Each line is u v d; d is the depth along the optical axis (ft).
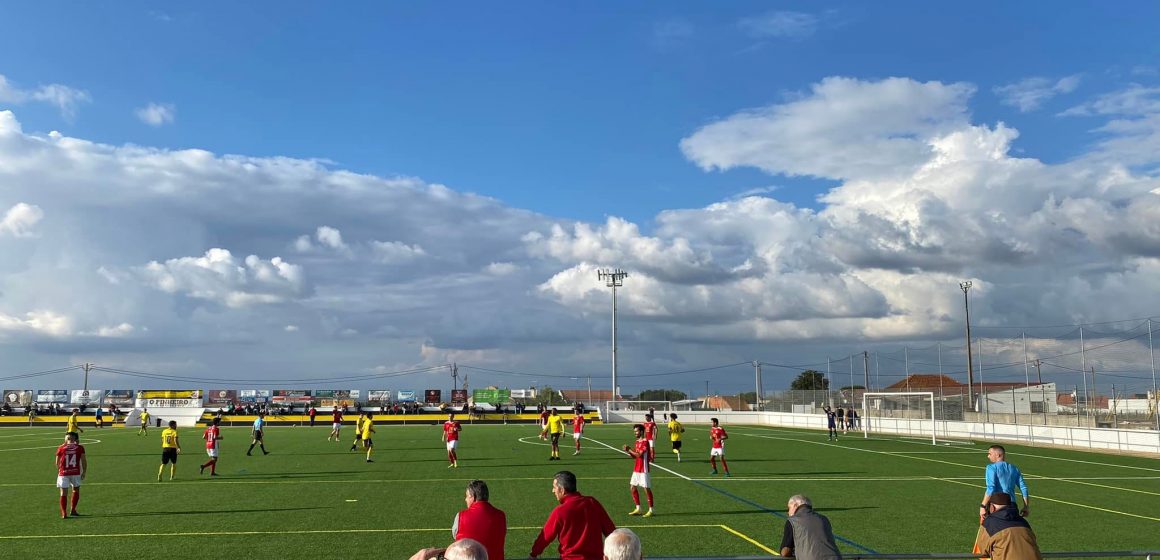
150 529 52.80
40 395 294.87
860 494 72.54
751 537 50.24
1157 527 55.52
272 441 150.41
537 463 102.83
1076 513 61.98
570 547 26.63
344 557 43.98
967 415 179.11
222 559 43.52
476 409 248.11
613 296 249.96
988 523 28.27
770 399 247.29
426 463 102.42
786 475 89.25
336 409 154.61
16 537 49.96
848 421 192.13
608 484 80.12
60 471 57.88
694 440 155.12
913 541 49.65
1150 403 149.48
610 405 254.27
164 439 83.46
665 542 48.62
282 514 59.21
